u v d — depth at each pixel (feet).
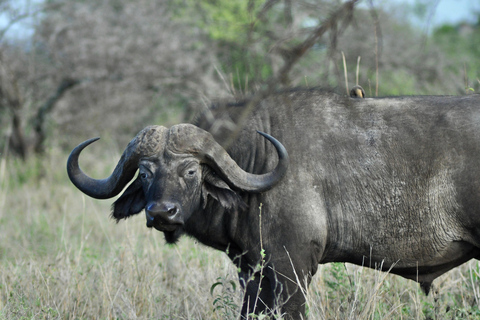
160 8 173.06
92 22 163.12
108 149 164.55
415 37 156.04
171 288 61.62
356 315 46.70
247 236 47.06
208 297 54.34
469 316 50.24
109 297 53.06
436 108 46.50
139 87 165.27
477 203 43.88
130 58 160.04
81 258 68.80
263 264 43.68
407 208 45.62
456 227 45.19
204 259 65.21
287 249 45.60
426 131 45.73
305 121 47.73
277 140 44.75
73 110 167.94
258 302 49.65
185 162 43.39
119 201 47.83
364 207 46.24
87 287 58.08
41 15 166.09
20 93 153.99
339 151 46.73
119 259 63.98
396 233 46.11
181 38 167.94
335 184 46.44
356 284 49.08
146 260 63.77
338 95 48.85
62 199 114.42
